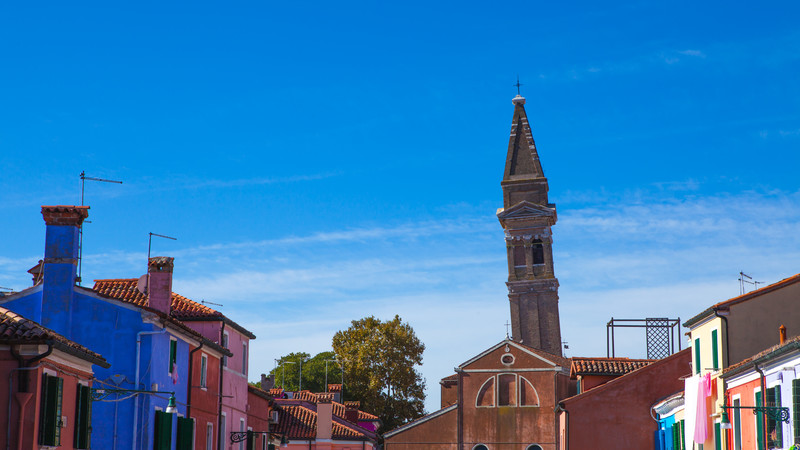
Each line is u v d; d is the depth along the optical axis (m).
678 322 64.12
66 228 35.28
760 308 37.19
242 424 50.19
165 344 37.03
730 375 33.78
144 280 40.97
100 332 35.25
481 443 67.75
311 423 71.75
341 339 108.50
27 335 24.38
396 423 101.81
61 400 26.08
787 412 27.84
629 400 56.06
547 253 99.50
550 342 97.62
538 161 103.38
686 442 39.00
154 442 35.81
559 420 65.06
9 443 24.06
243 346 50.47
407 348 104.88
